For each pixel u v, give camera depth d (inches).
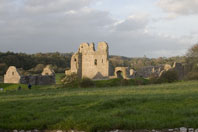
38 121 623.5
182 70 3164.4
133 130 566.9
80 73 2778.1
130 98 856.3
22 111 722.8
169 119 613.3
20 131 595.5
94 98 928.3
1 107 799.1
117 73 2709.2
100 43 2736.2
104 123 584.1
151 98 858.8
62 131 590.6
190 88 1286.9
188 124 571.5
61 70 5137.8
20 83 2380.7
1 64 4065.0
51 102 856.3
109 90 1338.6
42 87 2005.4
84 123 589.0
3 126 611.8
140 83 2003.0
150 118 620.1
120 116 650.2
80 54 2790.4
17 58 4724.4
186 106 745.0
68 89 1652.3
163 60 6304.1
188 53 2938.0
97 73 2719.0
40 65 4635.8
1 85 2143.2
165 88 1332.4
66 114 685.9
